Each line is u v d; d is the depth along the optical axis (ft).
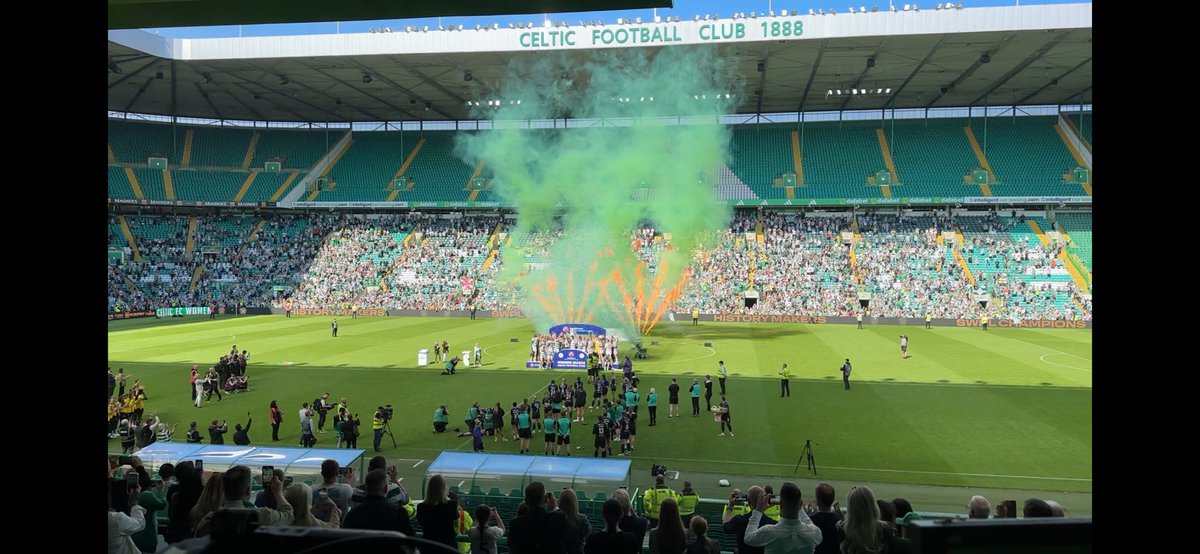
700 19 211.61
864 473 79.25
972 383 128.36
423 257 279.69
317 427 101.24
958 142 286.46
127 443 88.53
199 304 262.06
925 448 88.17
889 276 248.52
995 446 88.79
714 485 75.87
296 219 302.04
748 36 208.95
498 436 96.94
